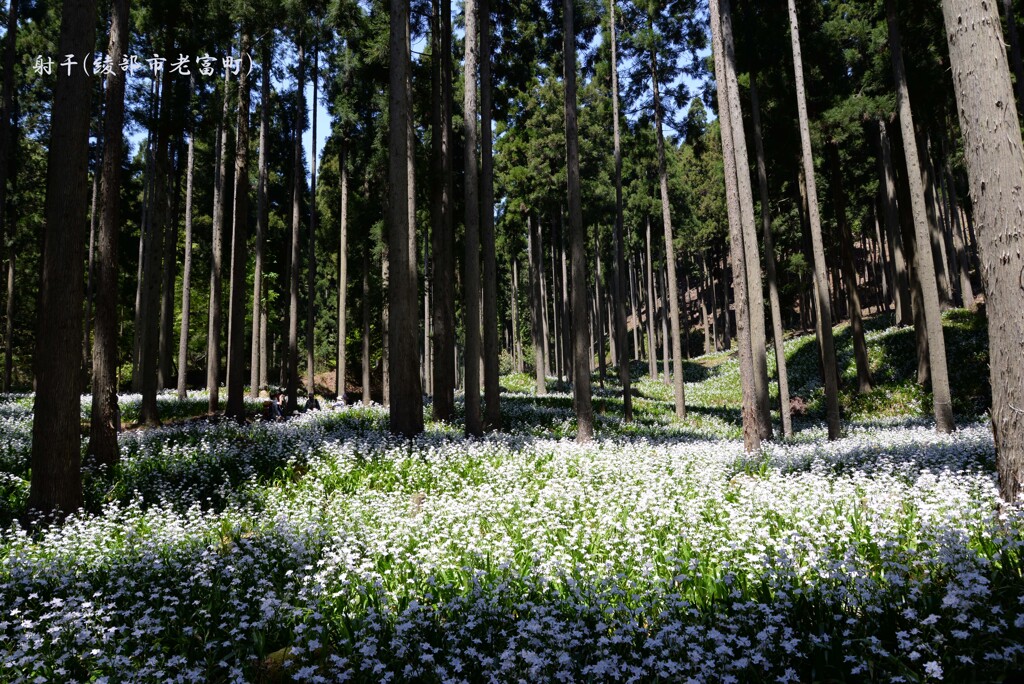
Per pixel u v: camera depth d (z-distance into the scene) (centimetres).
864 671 400
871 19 2295
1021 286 627
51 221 974
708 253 6284
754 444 1358
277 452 1363
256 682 460
